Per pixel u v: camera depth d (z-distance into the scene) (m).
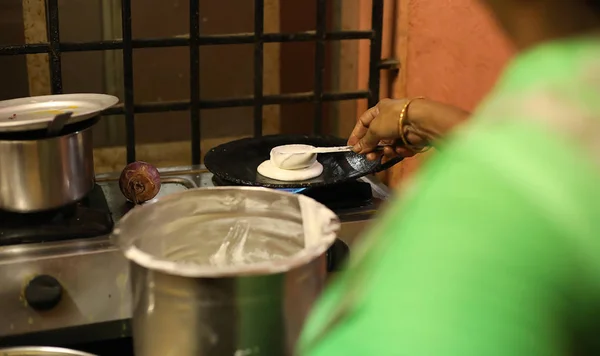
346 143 1.25
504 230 0.32
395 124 1.00
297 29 1.71
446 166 0.35
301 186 1.05
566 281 0.31
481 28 1.16
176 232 0.85
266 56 1.71
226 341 0.70
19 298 0.89
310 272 0.72
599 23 0.35
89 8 1.57
